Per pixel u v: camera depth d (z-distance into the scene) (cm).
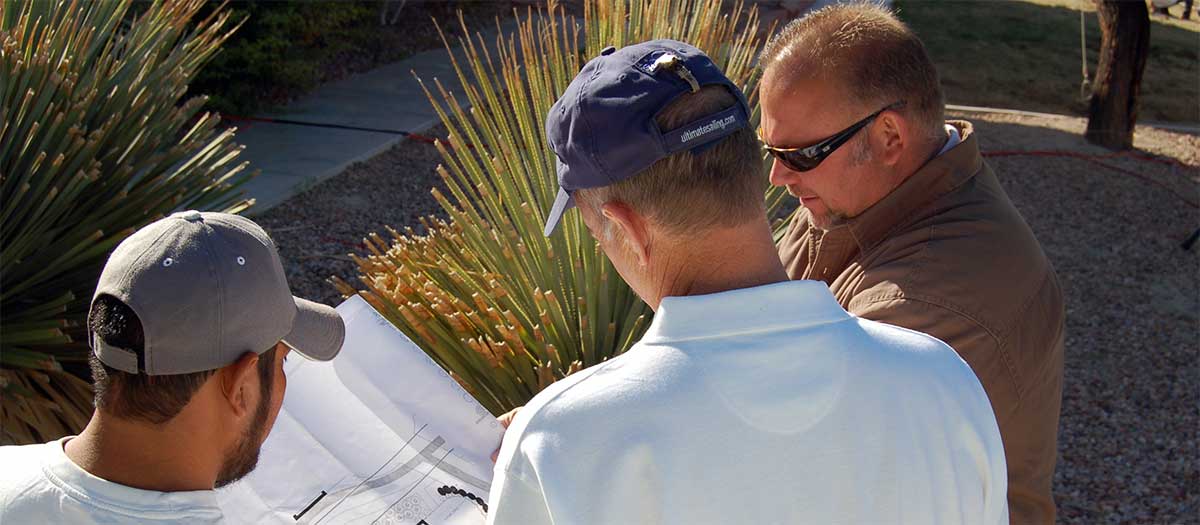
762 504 110
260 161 669
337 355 153
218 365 116
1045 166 747
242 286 117
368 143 715
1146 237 639
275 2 761
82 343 303
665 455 108
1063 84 967
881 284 170
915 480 115
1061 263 598
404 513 141
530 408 113
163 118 342
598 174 113
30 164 301
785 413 110
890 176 177
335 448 146
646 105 111
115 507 114
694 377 110
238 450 124
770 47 186
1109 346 514
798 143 177
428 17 1007
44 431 293
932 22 1128
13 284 301
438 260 273
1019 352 169
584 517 107
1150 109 935
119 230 315
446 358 247
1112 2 783
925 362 119
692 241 114
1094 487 409
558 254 262
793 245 211
